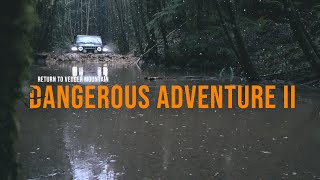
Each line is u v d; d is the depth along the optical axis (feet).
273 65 53.06
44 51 109.60
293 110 28.91
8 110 4.85
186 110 28.99
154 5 80.94
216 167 15.83
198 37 63.31
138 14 95.81
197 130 22.50
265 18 67.21
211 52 62.08
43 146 18.81
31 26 5.12
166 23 73.51
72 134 21.38
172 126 23.45
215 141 20.02
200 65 64.54
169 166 15.90
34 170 15.24
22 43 4.73
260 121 25.11
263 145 19.35
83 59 92.58
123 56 102.12
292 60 51.42
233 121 25.04
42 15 95.45
